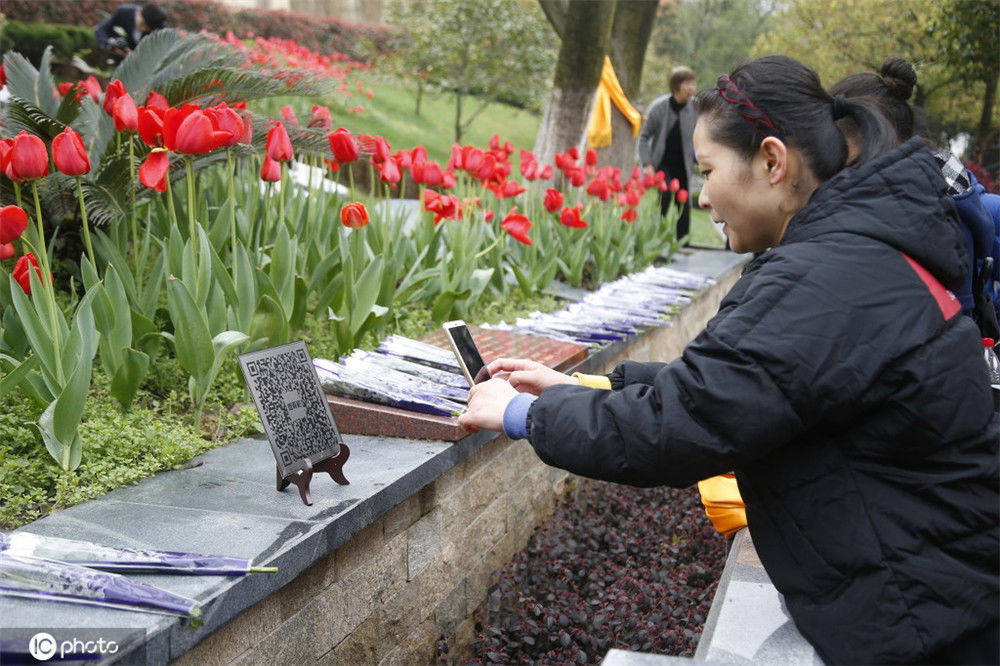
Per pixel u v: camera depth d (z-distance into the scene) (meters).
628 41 10.66
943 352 1.62
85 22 16.52
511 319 5.46
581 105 9.48
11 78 4.71
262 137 4.54
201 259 3.45
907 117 2.27
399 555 3.01
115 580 1.99
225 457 3.02
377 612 2.89
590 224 7.42
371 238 5.11
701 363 1.65
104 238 3.77
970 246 2.50
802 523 1.69
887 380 1.61
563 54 9.42
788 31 16.66
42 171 3.02
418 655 3.18
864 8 14.38
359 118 18.17
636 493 4.96
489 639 3.36
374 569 2.86
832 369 1.59
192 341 3.17
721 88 1.87
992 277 2.84
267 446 3.15
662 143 9.69
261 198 4.95
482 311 5.57
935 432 1.61
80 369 2.74
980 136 13.28
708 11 24.41
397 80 20.44
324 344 4.23
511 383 2.34
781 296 1.64
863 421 1.65
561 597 3.59
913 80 2.30
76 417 2.75
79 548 2.14
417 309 5.09
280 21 19.44
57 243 4.39
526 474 4.18
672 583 3.68
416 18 17.97
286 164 4.92
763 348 1.61
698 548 4.20
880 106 1.87
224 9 18.45
